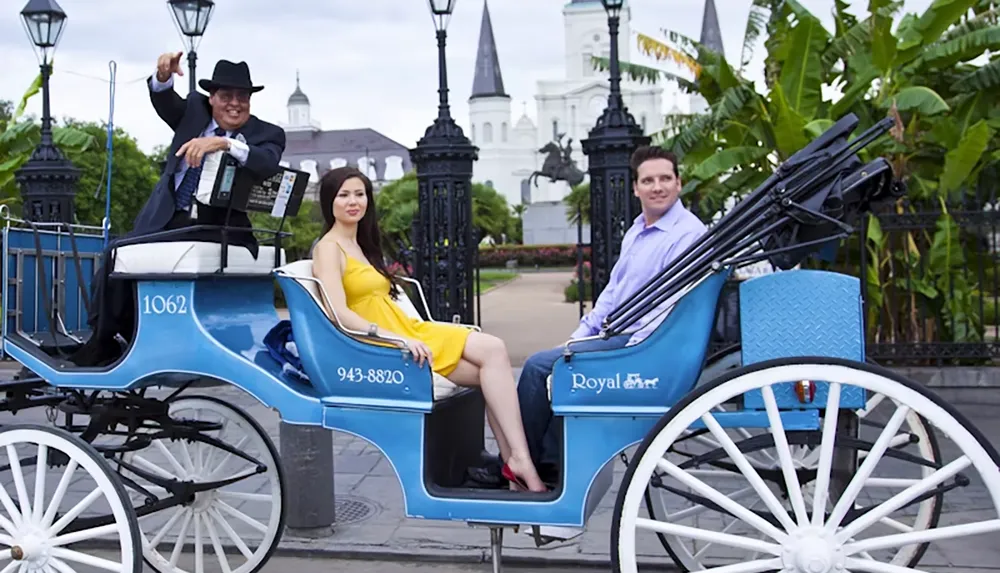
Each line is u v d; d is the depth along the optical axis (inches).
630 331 140.8
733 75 383.9
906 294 381.4
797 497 112.3
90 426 160.1
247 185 144.5
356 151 3553.2
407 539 195.9
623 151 371.2
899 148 366.9
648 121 3014.3
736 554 180.1
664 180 144.3
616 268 151.6
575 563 182.1
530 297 936.3
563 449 124.5
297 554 190.1
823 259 130.9
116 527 134.6
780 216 119.0
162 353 139.9
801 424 115.8
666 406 121.3
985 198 387.9
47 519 136.6
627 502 115.6
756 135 382.3
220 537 197.0
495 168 3181.6
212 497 164.7
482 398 151.9
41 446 137.7
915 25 365.1
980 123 333.4
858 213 129.1
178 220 154.6
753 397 116.2
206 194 141.3
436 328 139.6
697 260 124.1
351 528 203.6
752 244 122.6
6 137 518.3
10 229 155.6
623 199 371.9
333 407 132.0
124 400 160.4
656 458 114.9
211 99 155.3
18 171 479.2
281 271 136.9
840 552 111.8
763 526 113.8
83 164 584.4
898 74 377.7
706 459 122.6
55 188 478.3
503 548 188.9
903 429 196.9
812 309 117.6
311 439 198.8
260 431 167.5
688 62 400.5
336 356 131.7
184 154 141.7
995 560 174.4
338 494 231.0
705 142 402.6
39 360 146.7
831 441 111.6
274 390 134.8
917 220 355.3
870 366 110.4
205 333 137.9
